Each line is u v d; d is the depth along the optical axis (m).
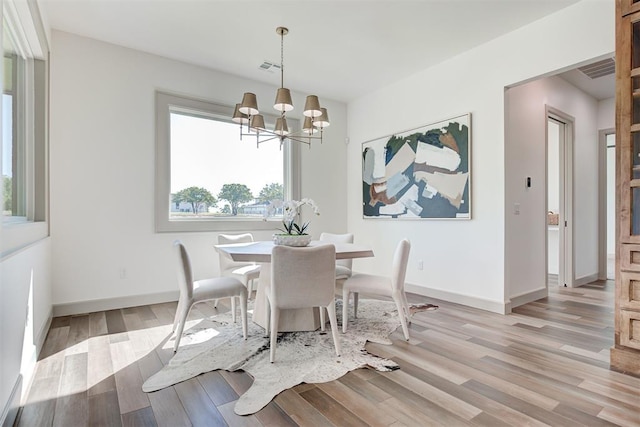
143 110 3.70
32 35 2.53
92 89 3.41
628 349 2.12
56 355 2.36
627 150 2.14
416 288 4.23
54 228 3.21
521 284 3.74
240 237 3.68
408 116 4.39
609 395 1.83
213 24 3.16
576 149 4.65
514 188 3.65
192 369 2.14
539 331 2.83
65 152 3.27
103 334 2.77
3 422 1.50
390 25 3.16
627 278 2.13
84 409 1.72
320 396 1.83
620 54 2.17
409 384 1.95
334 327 2.36
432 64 4.01
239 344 2.54
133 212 3.63
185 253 2.44
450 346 2.51
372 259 4.95
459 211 3.75
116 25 3.18
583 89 4.73
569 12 2.89
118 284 3.54
